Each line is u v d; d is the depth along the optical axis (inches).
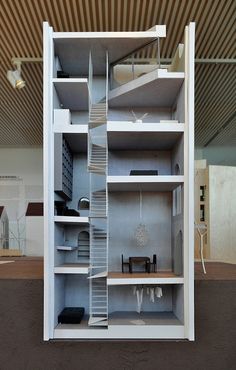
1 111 254.8
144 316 97.8
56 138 91.0
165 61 170.2
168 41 158.4
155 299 105.0
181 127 90.4
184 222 89.0
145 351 89.7
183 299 89.4
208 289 94.2
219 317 93.1
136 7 139.2
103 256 100.0
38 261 161.8
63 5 137.5
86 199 114.8
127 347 89.6
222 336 92.4
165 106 113.7
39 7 138.3
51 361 90.0
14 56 175.3
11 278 95.6
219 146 369.7
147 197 110.4
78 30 153.8
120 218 109.3
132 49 98.0
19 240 339.0
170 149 113.0
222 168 234.1
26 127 293.7
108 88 107.2
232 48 168.9
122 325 88.4
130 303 104.9
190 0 133.7
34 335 91.5
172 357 90.2
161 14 142.9
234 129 301.3
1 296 93.5
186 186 88.7
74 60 104.5
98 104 108.5
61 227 102.3
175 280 89.3
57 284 93.0
